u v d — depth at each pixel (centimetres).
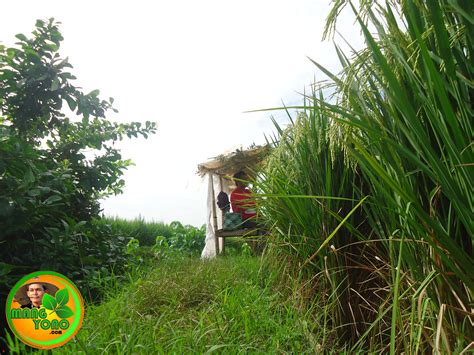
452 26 107
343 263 212
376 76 128
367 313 207
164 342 190
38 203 344
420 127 106
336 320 208
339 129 149
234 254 628
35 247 352
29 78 385
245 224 641
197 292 292
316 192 218
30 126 425
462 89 105
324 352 194
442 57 98
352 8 117
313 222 217
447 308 123
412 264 132
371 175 128
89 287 353
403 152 109
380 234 173
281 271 265
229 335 198
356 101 141
